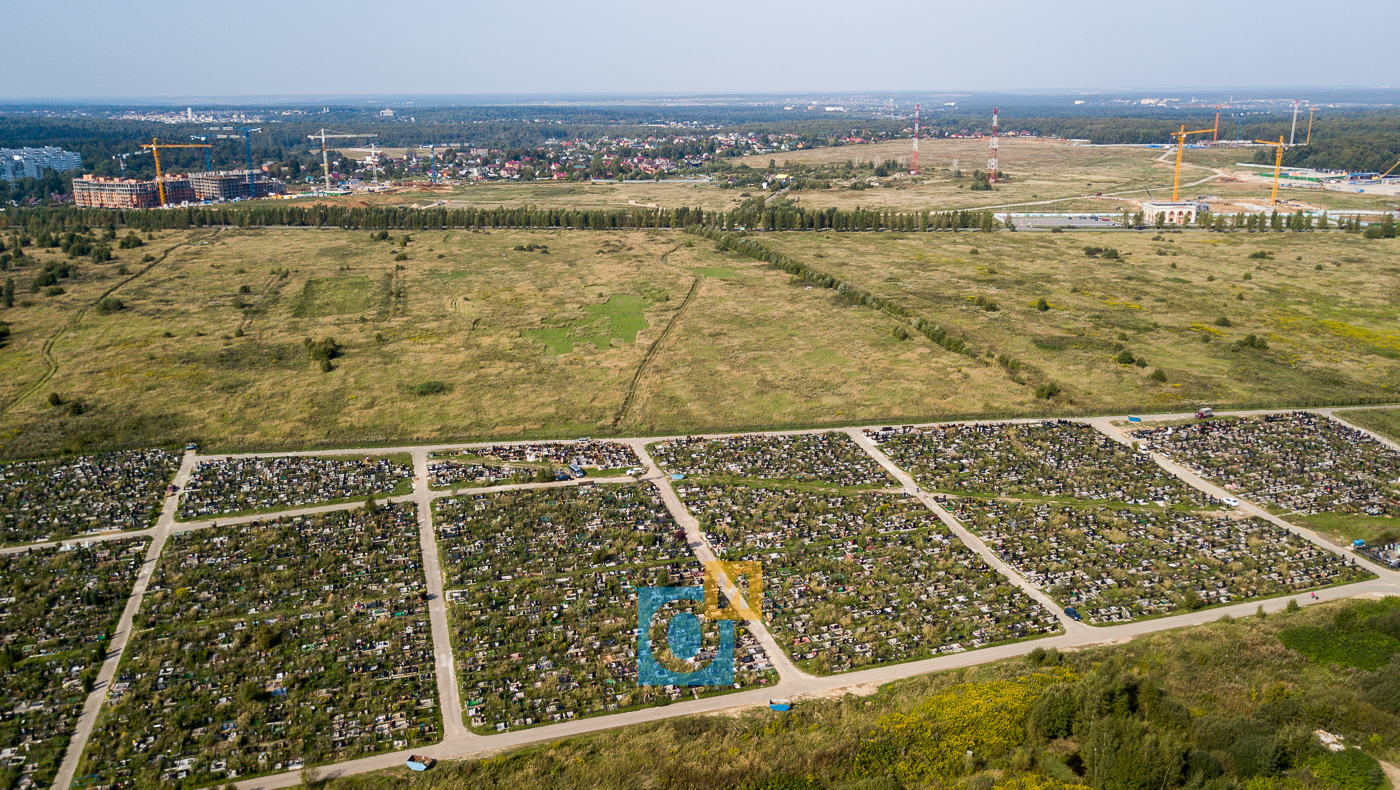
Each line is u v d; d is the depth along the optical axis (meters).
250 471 196.75
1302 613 143.25
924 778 108.44
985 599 151.00
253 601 148.62
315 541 167.62
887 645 138.75
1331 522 177.00
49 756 115.38
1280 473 198.25
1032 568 160.75
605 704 125.81
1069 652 135.75
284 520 175.75
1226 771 105.31
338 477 194.38
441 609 147.88
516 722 122.12
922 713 119.69
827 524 176.25
